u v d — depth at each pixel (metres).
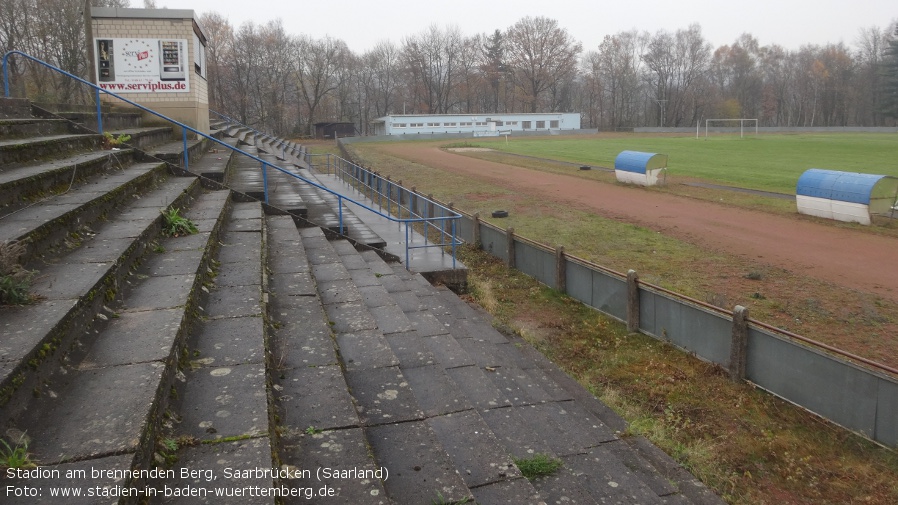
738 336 7.44
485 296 11.09
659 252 14.49
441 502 3.23
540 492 4.06
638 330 9.37
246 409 3.49
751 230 16.91
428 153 49.28
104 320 4.13
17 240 4.33
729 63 107.62
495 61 106.12
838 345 8.66
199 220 7.67
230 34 80.94
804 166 34.38
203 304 5.17
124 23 16.64
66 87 31.42
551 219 19.08
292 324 5.40
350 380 4.71
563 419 5.67
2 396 2.74
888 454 5.88
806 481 5.53
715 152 45.56
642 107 117.69
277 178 17.84
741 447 6.08
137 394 3.17
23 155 6.91
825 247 14.80
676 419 6.64
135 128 14.48
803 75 104.88
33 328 3.32
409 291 8.90
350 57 93.06
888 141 58.19
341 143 58.72
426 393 4.94
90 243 5.29
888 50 98.50
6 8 36.59
